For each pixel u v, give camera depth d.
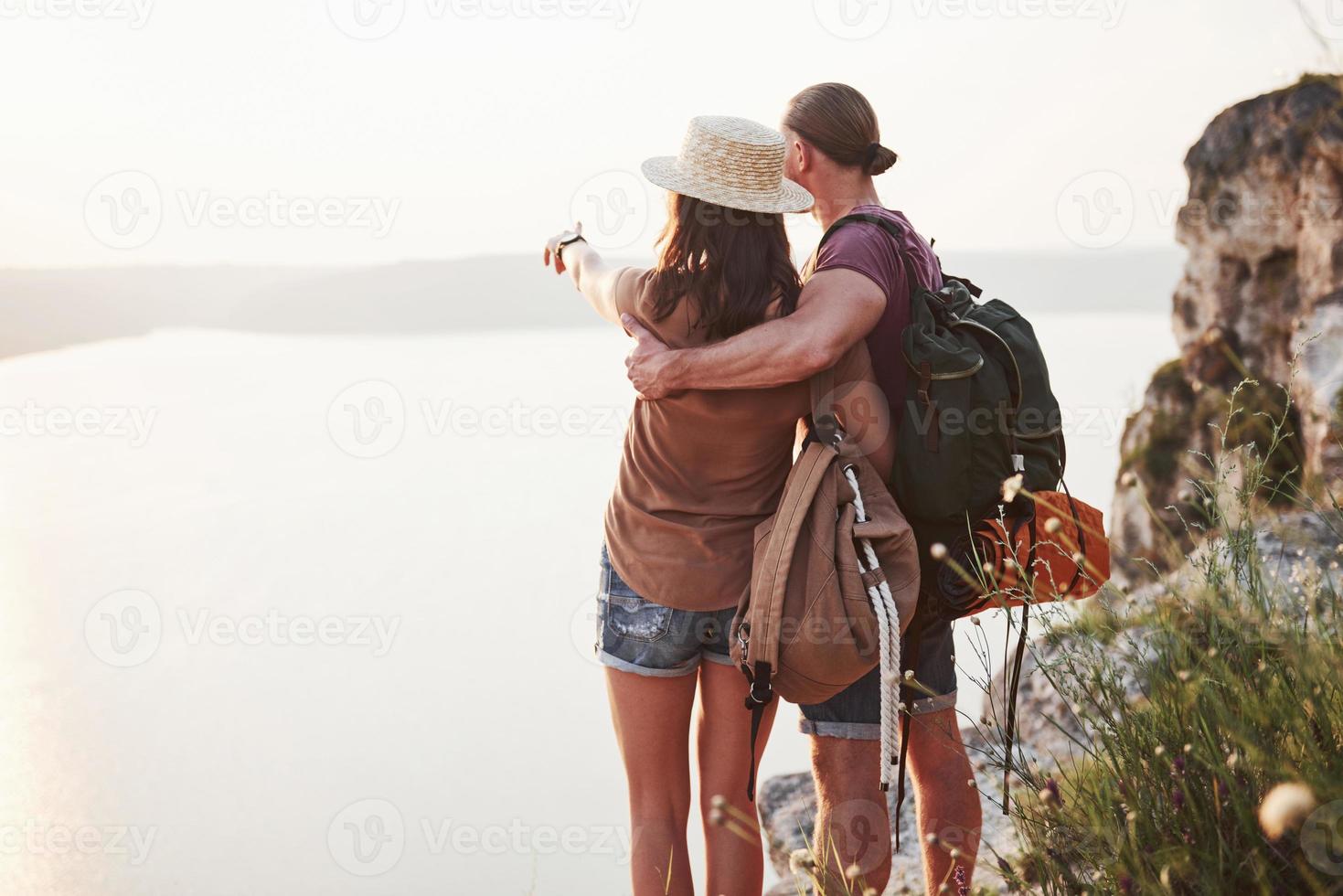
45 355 142.50
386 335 188.25
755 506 2.13
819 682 1.93
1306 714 1.47
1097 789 1.62
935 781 2.17
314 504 96.06
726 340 1.94
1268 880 1.35
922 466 2.04
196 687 52.78
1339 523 1.70
